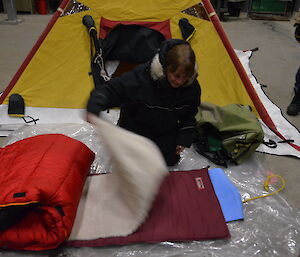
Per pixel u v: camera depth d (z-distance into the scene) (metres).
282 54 3.47
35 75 2.00
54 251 1.19
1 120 1.95
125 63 2.17
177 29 1.94
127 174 1.09
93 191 1.39
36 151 1.33
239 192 1.51
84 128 1.89
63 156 1.31
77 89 2.01
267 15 5.17
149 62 1.31
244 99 1.98
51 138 1.43
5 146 1.58
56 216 1.11
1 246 1.18
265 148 1.83
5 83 2.59
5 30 4.02
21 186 1.13
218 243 1.25
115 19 1.93
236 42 3.84
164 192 1.42
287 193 1.53
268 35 4.16
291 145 1.87
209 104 1.83
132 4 1.93
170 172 1.55
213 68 1.99
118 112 2.04
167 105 1.37
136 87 1.31
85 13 1.94
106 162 1.64
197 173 1.55
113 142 1.06
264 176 1.63
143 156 1.06
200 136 1.78
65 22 1.96
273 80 2.81
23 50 3.37
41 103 2.01
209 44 1.97
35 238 1.14
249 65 3.12
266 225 1.34
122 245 1.22
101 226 1.25
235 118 1.71
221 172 1.55
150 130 1.51
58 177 1.20
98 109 1.19
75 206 1.21
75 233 1.23
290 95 2.54
